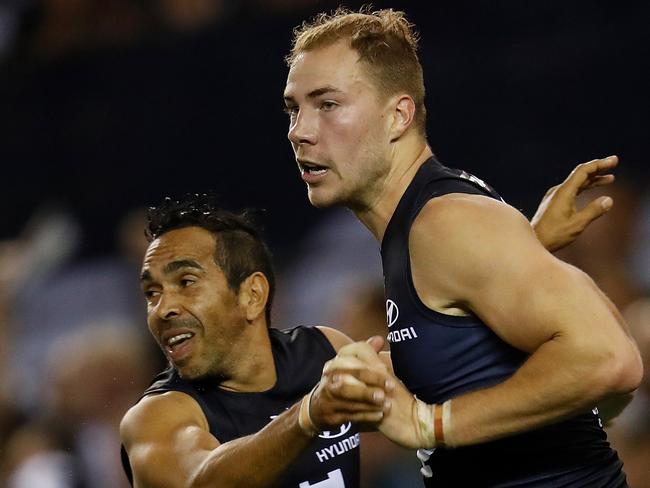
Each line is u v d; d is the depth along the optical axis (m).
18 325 31.94
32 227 32.41
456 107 27.77
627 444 21.91
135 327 29.41
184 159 30.44
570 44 27.27
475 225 12.53
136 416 14.63
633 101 26.84
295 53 14.01
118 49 30.89
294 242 30.16
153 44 30.61
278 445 12.53
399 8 28.25
